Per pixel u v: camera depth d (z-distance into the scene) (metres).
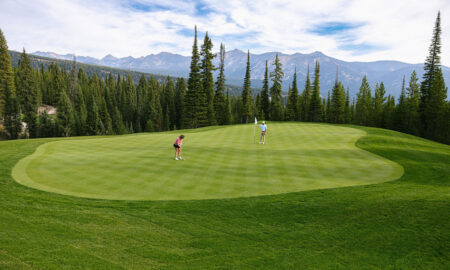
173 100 94.31
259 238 6.79
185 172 13.23
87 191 10.23
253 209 8.66
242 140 24.50
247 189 10.75
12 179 11.41
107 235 6.69
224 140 24.50
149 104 89.81
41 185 10.80
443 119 48.53
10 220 7.14
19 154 16.66
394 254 5.88
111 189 10.54
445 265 5.38
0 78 58.81
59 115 67.25
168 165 14.61
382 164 15.38
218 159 16.31
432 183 11.78
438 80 49.47
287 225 7.53
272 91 72.62
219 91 65.88
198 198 9.66
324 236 6.84
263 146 21.19
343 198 9.37
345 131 30.36
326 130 31.38
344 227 7.25
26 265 5.16
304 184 11.45
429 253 5.80
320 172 13.49
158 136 27.70
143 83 113.19
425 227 6.80
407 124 56.22
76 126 67.50
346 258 5.82
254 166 14.62
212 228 7.33
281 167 14.44
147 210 8.47
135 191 10.35
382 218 7.52
